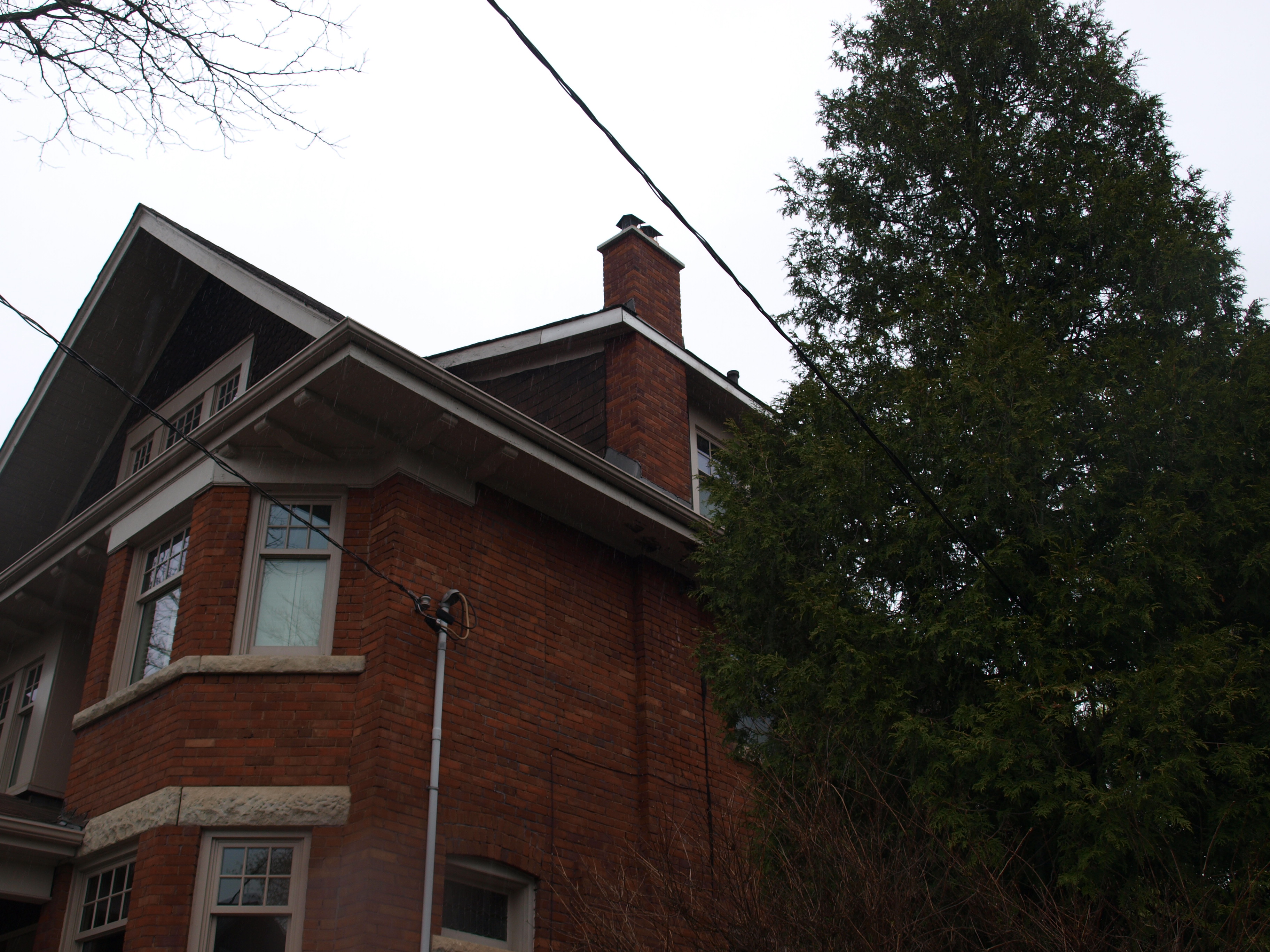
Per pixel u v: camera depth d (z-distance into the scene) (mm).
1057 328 10047
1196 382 8742
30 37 5730
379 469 10711
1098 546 9000
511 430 10812
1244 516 8359
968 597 8406
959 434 9055
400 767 9266
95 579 12938
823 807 7641
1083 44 11328
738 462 10727
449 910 9383
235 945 8703
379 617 9820
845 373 10539
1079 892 7309
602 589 12016
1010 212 10906
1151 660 8227
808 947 6539
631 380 13953
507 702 10422
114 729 10297
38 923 9922
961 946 6938
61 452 15453
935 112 11172
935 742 8000
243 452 10773
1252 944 6496
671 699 11992
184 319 14914
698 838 10406
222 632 9992
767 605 10055
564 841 10297
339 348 9773
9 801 10398
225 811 9070
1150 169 10344
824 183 11797
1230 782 7742
